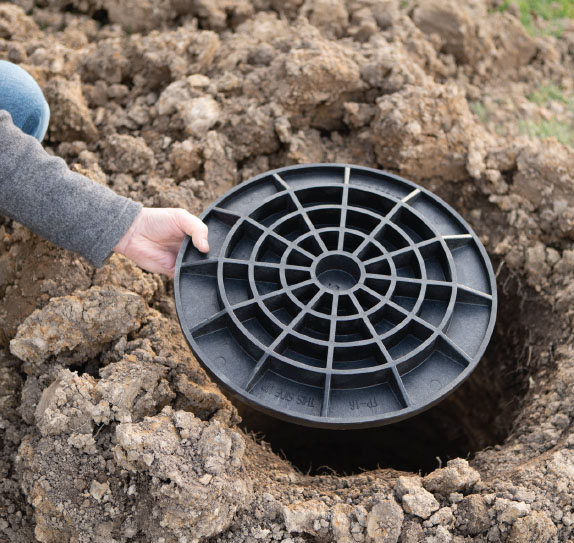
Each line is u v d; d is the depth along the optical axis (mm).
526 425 1345
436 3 1755
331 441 1585
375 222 1313
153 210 1250
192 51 1589
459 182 1551
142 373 1241
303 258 1264
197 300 1247
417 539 1168
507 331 1518
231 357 1214
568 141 1649
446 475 1205
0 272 1359
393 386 1199
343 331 1230
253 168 1540
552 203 1492
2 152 1171
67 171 1206
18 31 1682
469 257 1308
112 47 1602
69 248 1215
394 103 1524
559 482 1203
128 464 1176
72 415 1201
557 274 1468
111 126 1541
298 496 1223
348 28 1710
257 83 1557
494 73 1764
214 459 1168
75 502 1188
